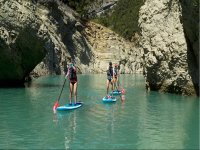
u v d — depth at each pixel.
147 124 13.38
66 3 71.69
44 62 46.72
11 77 27.80
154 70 24.27
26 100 20.05
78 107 17.38
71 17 61.72
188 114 15.43
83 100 20.33
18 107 17.50
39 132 12.10
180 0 20.41
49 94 23.03
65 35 58.25
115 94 23.56
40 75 44.78
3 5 26.33
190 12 19.84
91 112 16.06
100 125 13.21
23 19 27.03
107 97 20.08
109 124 13.38
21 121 14.00
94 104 18.64
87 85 31.58
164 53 22.98
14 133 12.01
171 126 13.03
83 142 10.81
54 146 10.40
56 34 53.97
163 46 23.05
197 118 14.52
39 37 28.41
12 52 26.55
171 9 23.19
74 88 17.83
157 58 23.61
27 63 28.64
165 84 23.80
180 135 11.68
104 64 62.09
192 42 20.92
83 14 71.56
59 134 11.83
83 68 58.53
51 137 11.45
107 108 17.23
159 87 24.55
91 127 12.87
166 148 10.20
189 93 21.88
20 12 27.11
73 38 59.62
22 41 27.14
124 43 69.75
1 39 25.52
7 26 26.22
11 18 26.47
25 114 15.53
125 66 65.06
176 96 21.86
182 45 21.61
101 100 20.34
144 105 18.19
